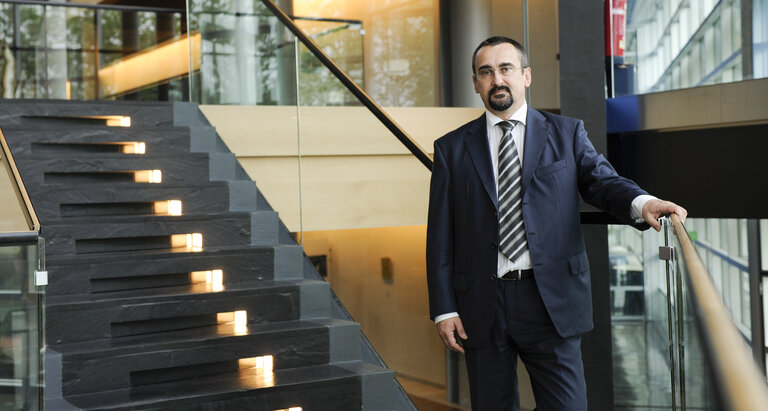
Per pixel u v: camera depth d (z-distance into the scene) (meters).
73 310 3.40
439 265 2.58
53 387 3.11
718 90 6.02
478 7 8.66
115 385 3.22
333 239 4.10
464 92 8.76
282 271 4.19
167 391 3.18
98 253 3.97
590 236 5.46
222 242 4.32
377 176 3.76
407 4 9.16
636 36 6.89
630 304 9.25
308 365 3.62
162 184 4.41
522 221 2.46
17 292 2.73
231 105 5.03
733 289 10.18
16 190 3.01
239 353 3.47
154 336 3.50
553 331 2.44
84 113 4.87
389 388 3.48
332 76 4.18
